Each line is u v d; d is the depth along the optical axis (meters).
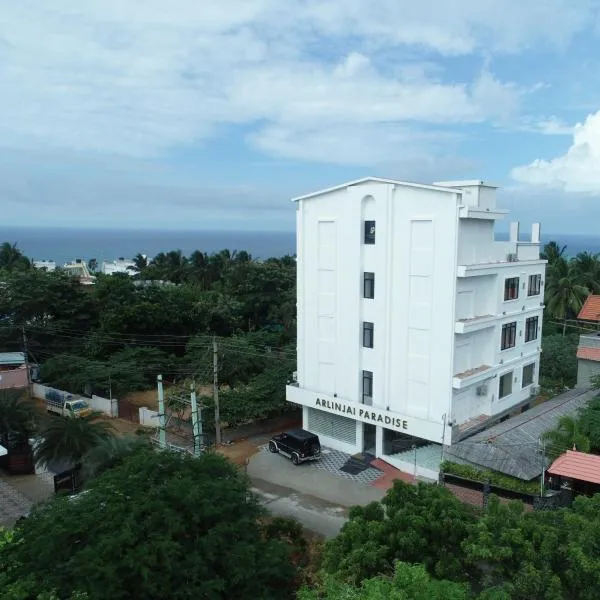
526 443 25.59
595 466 22.72
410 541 13.98
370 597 10.95
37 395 42.44
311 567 17.91
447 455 26.42
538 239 33.69
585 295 52.81
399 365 28.39
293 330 55.12
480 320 27.31
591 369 35.69
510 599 11.79
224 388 42.25
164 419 29.77
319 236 30.80
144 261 86.62
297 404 35.81
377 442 29.62
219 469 18.34
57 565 14.28
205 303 53.59
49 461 26.42
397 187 27.52
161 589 14.02
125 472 17.22
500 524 14.20
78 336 49.03
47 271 54.88
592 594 11.98
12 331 46.97
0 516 23.95
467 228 26.83
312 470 29.34
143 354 45.25
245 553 15.42
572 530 13.55
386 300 28.30
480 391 29.73
